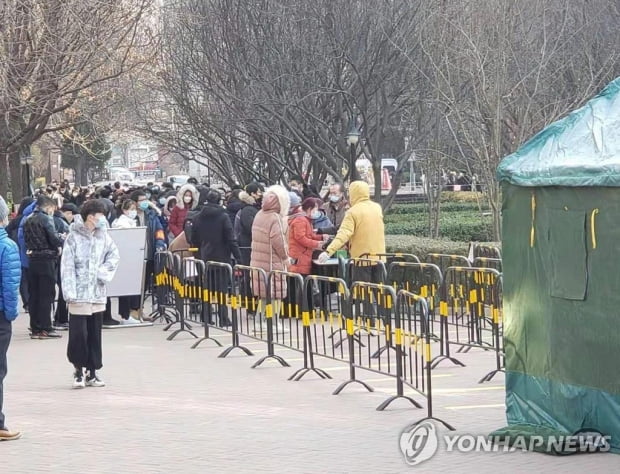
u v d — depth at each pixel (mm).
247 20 29328
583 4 28516
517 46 25141
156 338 16859
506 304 9688
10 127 29422
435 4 26453
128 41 30234
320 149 29266
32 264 17047
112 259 12445
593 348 8727
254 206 20234
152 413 10906
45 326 17203
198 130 33656
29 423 10516
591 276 8695
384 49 27516
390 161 50188
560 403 9094
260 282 14891
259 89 28984
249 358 14648
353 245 16609
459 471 8242
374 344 14914
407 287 16219
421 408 10867
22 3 25078
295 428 10031
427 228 31062
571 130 9367
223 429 10055
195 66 31688
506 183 9586
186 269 16891
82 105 31953
